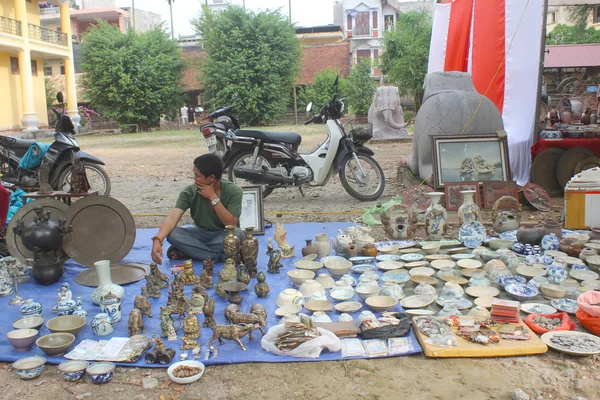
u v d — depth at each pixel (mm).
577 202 5098
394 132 15953
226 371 2715
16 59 25578
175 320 3260
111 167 12031
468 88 7074
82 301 3680
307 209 6633
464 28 8773
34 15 26062
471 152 6207
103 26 31062
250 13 30375
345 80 30984
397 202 5496
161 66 30625
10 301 3639
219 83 30219
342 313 3330
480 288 3664
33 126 24281
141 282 4031
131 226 4531
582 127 6781
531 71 6660
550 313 3260
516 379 2588
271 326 3158
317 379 2625
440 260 4258
